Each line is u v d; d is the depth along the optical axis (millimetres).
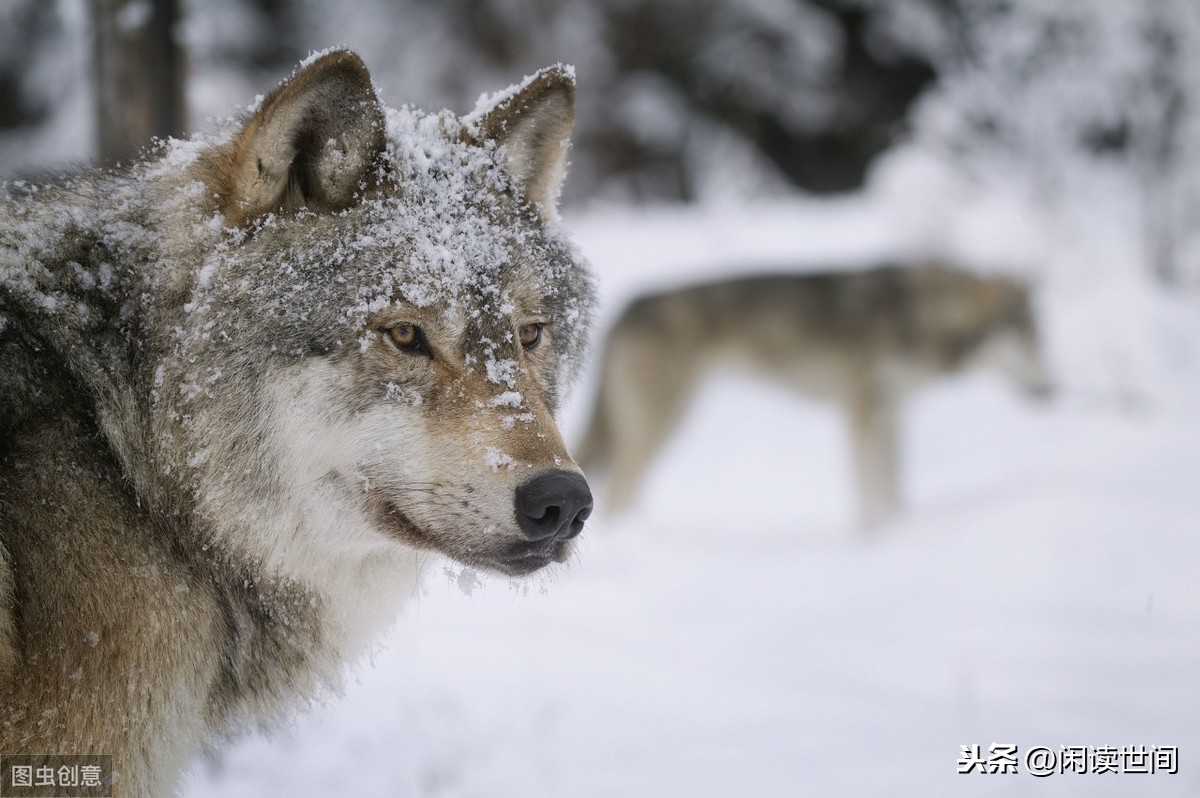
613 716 8266
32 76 38719
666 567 13102
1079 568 12125
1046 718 8156
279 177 5258
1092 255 26828
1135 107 27969
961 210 27219
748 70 46406
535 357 5914
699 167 46844
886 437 16406
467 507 5219
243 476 5215
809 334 17422
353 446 5312
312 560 5480
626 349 16984
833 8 47594
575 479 5258
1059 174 29031
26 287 5035
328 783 7156
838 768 7348
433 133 5926
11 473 4715
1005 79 29297
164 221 5340
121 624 4727
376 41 45000
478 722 8094
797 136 48344
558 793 6996
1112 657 9414
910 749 7633
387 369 5312
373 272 5277
